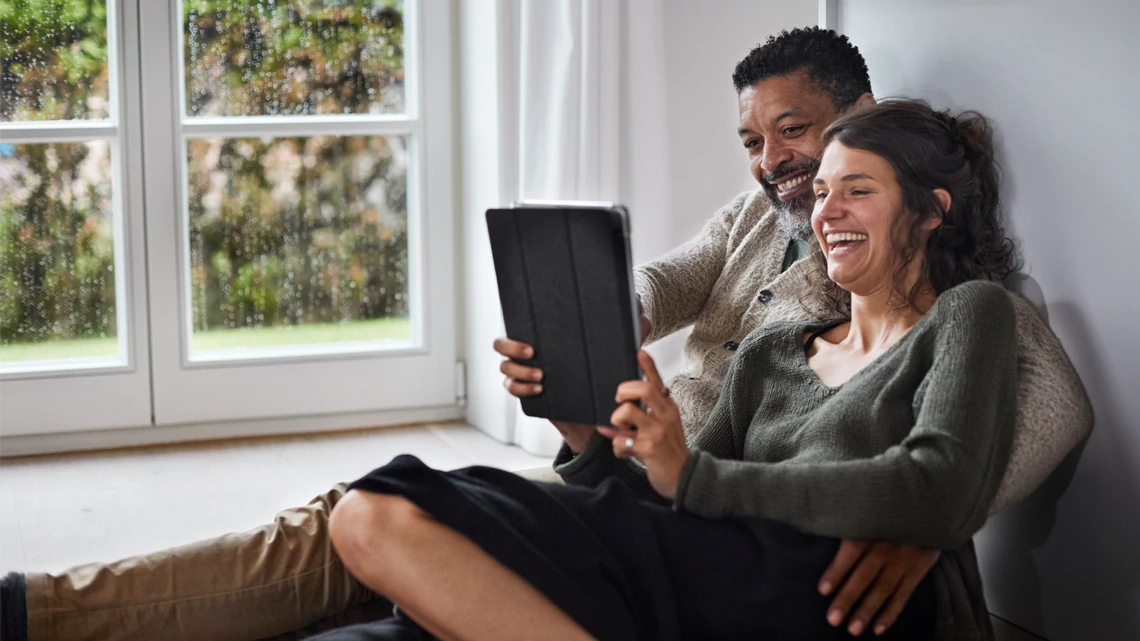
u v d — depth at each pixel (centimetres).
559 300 130
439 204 315
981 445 121
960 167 141
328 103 305
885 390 132
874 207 138
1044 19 149
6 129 278
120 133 285
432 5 308
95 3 282
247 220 302
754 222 188
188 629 148
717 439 152
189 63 291
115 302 293
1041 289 154
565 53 273
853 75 173
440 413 323
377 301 317
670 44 292
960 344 125
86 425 291
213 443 300
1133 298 141
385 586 119
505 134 287
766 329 151
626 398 124
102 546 225
